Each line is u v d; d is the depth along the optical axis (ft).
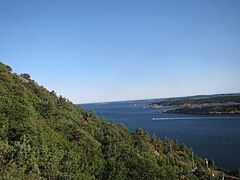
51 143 135.54
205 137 476.13
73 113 213.87
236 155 337.31
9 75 213.25
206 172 223.92
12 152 116.88
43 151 125.59
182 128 602.44
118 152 164.04
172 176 179.32
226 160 316.81
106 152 160.25
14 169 110.22
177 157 242.37
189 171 212.43
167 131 559.38
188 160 248.52
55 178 119.65
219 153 351.67
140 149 204.44
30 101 177.06
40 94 209.97
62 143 143.02
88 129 187.73
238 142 415.85
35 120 148.05
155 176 159.53
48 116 167.73
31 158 118.21
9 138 126.93
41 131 139.03
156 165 173.78
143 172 154.30
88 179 130.31
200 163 251.80
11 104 151.64
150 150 215.51
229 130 550.36
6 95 164.86
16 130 130.52
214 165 281.33
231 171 267.59
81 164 138.21
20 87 193.57
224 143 413.59
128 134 234.38
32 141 126.21
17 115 140.77
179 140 451.94
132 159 163.12
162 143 255.91
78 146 151.12
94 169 141.28
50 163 123.34
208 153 353.92
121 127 251.39
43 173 118.52
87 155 147.95
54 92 250.78
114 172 144.66
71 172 127.95
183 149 271.69
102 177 140.56
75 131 163.22
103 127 220.23
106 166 147.84
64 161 131.23
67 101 242.58
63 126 162.71
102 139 179.52
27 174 112.27
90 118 231.50
